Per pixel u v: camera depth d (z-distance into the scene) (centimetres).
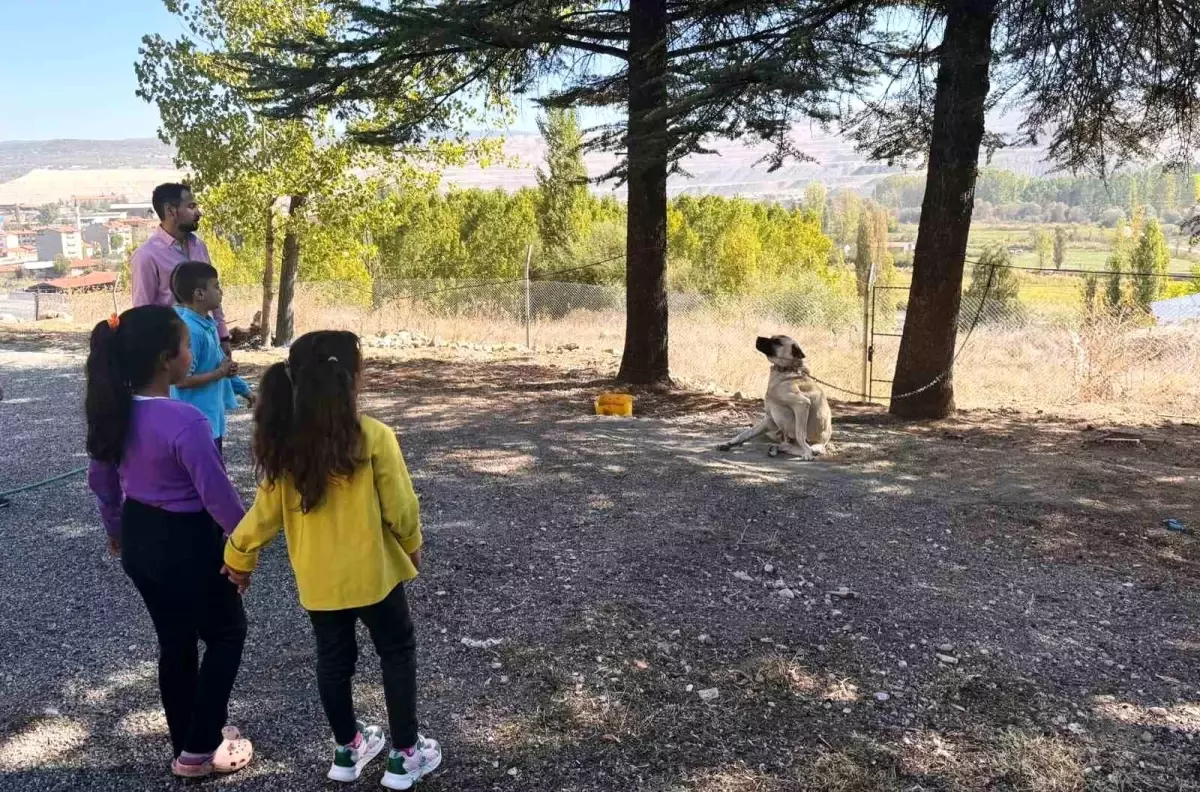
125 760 305
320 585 271
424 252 3102
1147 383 1087
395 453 275
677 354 1325
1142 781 305
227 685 289
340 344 267
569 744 318
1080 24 662
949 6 785
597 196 3775
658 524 566
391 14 880
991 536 564
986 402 1059
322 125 1322
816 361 1382
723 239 3006
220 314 448
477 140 1441
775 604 448
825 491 648
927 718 343
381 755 310
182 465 270
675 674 371
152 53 1303
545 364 1249
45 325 1662
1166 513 614
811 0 841
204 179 1343
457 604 436
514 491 633
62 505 588
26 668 366
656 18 932
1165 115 799
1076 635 426
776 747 320
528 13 941
